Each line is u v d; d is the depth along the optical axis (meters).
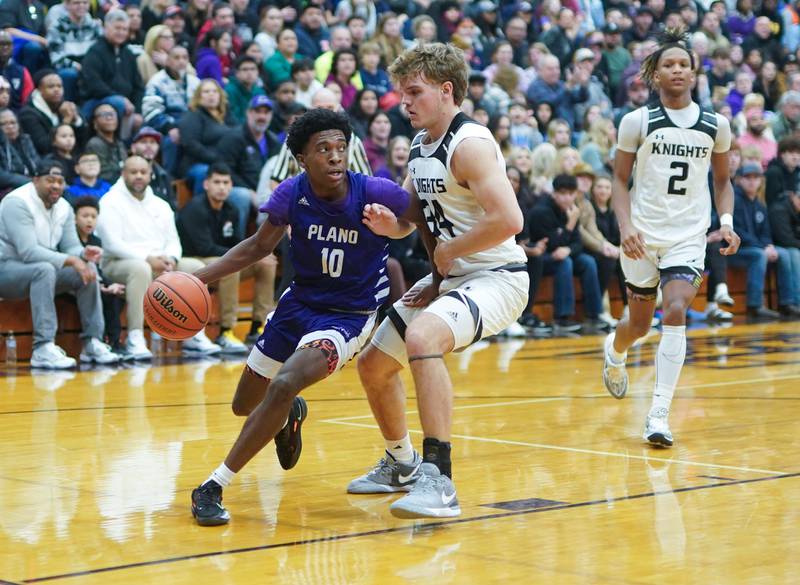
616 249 17.66
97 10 17.11
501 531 5.25
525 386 10.89
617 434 8.12
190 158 15.34
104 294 13.45
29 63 15.48
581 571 4.55
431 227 5.91
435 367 5.44
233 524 5.45
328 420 8.81
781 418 8.80
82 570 4.60
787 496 6.01
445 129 5.67
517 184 16.73
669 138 7.93
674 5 24.67
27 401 9.84
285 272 14.76
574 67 21.05
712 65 23.28
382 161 16.38
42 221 12.83
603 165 19.36
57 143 13.94
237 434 8.12
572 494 6.10
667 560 4.71
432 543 5.04
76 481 6.48
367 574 4.52
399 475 6.21
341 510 5.77
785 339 15.70
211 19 18.03
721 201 8.28
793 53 26.00
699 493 6.09
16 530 5.33
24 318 13.59
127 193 13.59
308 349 5.54
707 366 12.43
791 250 19.80
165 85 15.91
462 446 7.64
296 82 17.00
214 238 14.54
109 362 13.01
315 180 5.62
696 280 7.95
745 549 4.89
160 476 6.63
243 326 15.50
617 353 9.06
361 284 5.77
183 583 4.39
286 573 4.54
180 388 10.74
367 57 18.38
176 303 5.77
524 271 5.96
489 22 21.64
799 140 20.09
